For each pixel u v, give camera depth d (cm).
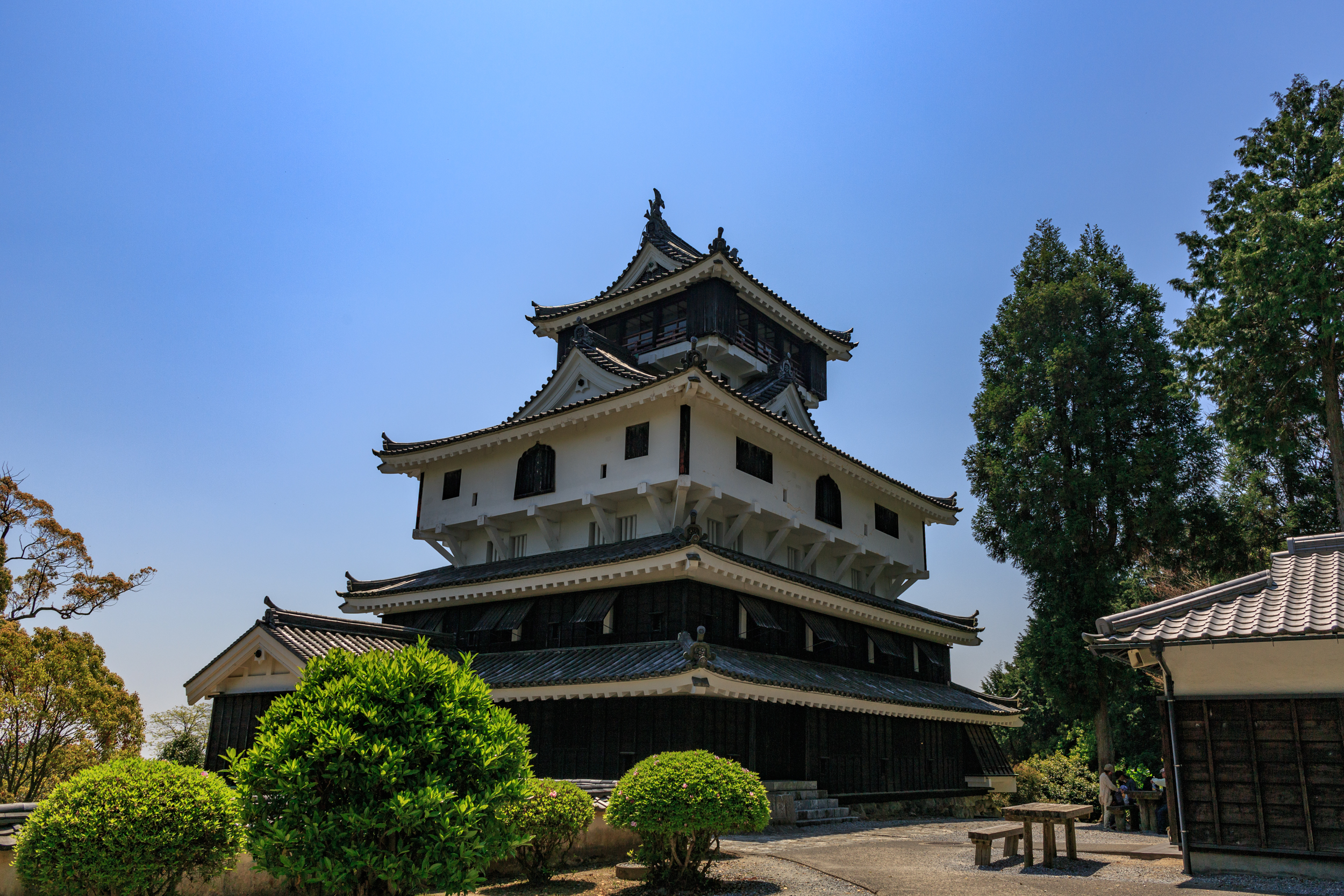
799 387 3547
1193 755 1291
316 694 840
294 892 1087
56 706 3134
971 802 3141
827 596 2612
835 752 2514
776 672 2245
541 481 2700
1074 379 2916
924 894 1160
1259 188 2739
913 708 2677
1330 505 2983
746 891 1202
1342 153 2553
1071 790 3447
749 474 2619
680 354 3173
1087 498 2770
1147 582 3922
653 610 2292
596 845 1492
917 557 3528
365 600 2856
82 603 4184
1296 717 1226
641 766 1266
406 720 811
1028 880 1277
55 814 823
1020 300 3153
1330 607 1219
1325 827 1180
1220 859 1243
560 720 2250
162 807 842
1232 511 3284
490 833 848
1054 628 2769
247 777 790
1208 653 1308
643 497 2500
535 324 3681
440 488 3042
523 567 2591
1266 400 2577
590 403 2559
